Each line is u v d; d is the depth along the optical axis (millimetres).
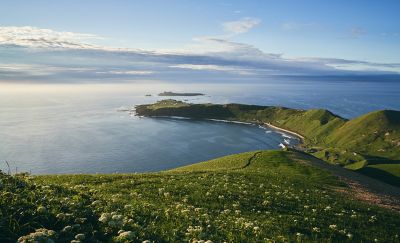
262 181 41812
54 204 15461
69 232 13117
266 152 83125
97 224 14484
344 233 23828
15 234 12156
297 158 78562
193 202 25828
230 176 43188
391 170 131000
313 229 23141
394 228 29016
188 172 45844
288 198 32312
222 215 22172
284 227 22359
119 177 36625
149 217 17766
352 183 57219
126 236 13094
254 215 24219
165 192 27953
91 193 21000
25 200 14734
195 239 14820
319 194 38219
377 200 43812
